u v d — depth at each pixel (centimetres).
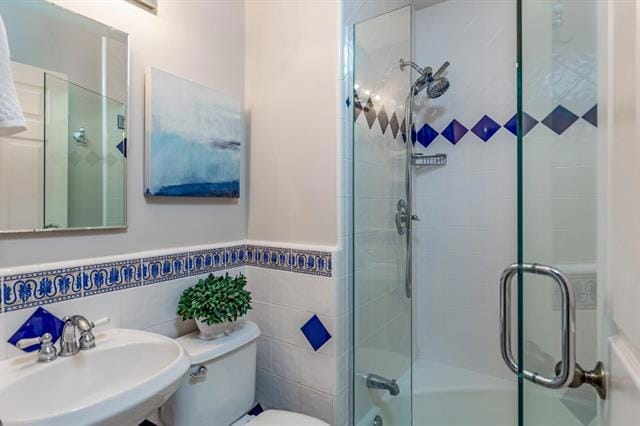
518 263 81
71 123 108
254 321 167
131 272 122
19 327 96
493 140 193
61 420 69
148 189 128
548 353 83
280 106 161
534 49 91
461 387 190
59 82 106
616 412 57
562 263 85
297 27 156
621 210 56
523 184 83
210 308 127
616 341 59
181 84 139
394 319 173
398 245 177
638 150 46
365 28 154
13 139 97
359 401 153
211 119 151
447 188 208
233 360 130
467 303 203
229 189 159
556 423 84
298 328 153
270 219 164
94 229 113
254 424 129
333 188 146
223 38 159
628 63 52
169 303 134
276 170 162
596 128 86
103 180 116
